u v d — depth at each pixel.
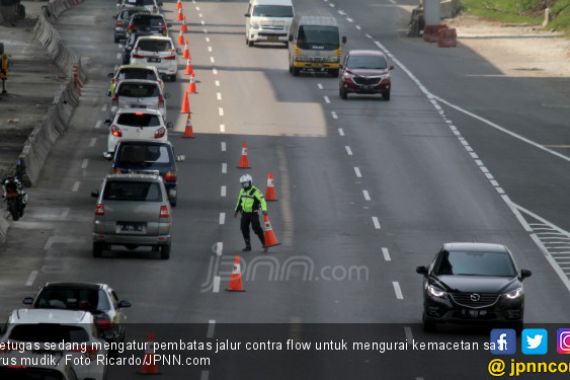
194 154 138.38
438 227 110.12
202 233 104.88
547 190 126.88
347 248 101.38
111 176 94.75
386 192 123.50
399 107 171.75
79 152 137.38
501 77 199.75
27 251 96.56
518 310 75.06
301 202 118.38
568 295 88.50
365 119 162.12
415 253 100.44
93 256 94.81
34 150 127.88
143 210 93.56
